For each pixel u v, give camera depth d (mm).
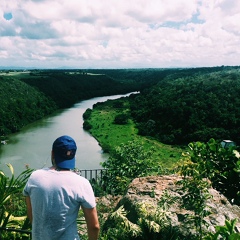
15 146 57438
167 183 5188
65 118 92688
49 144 59000
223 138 60875
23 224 3170
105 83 186500
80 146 60250
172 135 67438
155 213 3562
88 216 2170
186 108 72312
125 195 5004
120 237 3438
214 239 3145
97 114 96875
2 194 3137
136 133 74750
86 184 2184
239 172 5207
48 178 2137
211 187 4945
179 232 3719
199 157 4848
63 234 2115
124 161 10539
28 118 85125
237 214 4414
